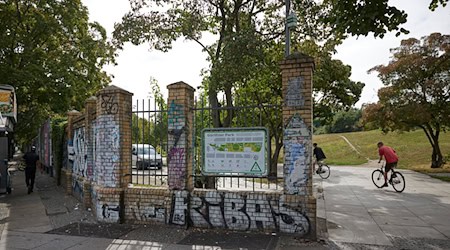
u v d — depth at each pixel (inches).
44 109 1011.3
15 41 742.5
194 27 433.4
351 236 242.4
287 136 235.3
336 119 2573.8
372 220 295.4
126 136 290.0
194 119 279.7
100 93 288.8
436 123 839.1
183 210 259.0
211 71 382.3
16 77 686.5
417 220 295.3
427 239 236.2
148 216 271.7
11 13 732.7
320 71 666.8
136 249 213.5
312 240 225.8
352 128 2544.3
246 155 253.6
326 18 274.8
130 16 432.1
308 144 230.1
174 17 437.7
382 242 228.4
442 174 734.5
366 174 749.9
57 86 753.0
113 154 283.0
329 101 811.4
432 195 442.3
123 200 279.4
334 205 370.3
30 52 733.3
